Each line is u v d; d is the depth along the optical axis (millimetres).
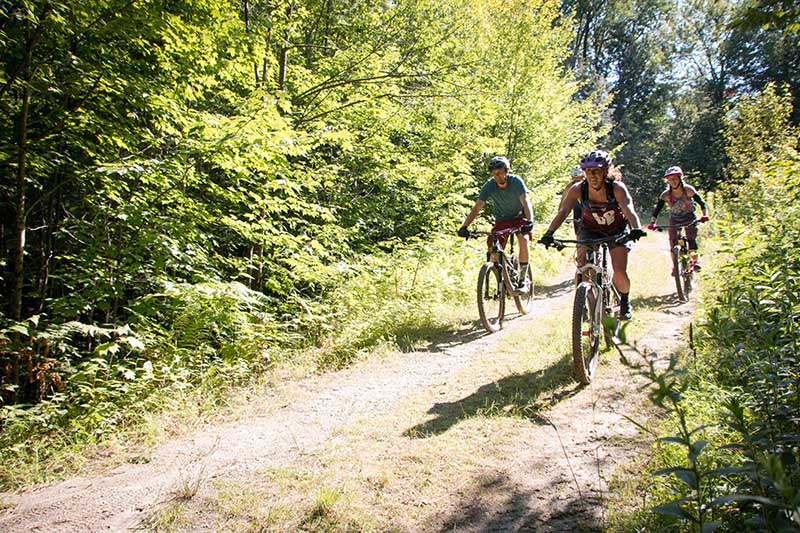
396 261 9414
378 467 3328
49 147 6625
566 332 6164
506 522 2688
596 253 5027
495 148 12914
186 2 6938
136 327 6035
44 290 7371
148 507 3029
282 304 7496
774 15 4297
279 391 5109
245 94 9477
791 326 2924
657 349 5184
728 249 5312
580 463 3207
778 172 5836
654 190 41156
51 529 2842
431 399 4543
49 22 5734
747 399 2969
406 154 11789
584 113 18438
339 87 10172
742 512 2162
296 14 9297
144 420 4352
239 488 3188
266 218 8273
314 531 2695
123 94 6504
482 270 6777
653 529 2404
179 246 6574
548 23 15922
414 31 11328
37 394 5664
